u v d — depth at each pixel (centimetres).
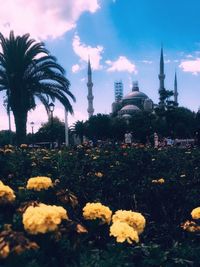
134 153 1104
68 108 1989
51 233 254
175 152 1344
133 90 17425
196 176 850
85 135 8669
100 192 643
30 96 1922
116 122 8638
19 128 1875
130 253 310
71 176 712
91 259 285
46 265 257
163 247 427
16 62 1867
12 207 321
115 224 301
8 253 217
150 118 7575
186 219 543
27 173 684
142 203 609
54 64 1923
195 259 361
